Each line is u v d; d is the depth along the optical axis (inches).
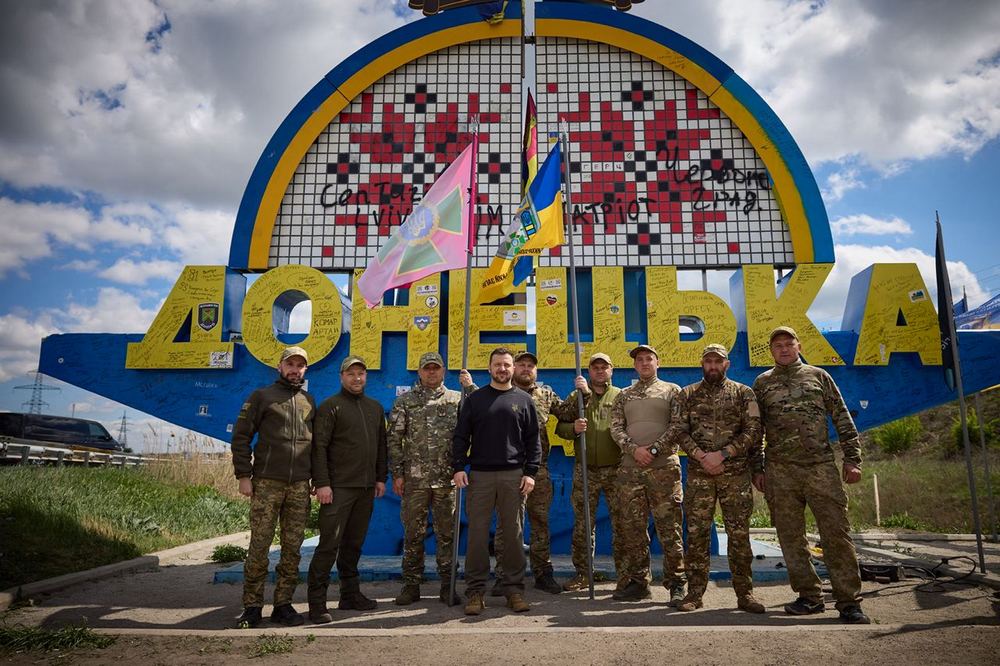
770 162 309.0
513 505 190.7
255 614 173.5
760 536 382.9
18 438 693.3
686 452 191.8
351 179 318.0
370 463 197.3
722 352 194.9
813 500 181.0
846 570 173.9
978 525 233.5
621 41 322.0
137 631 161.6
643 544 203.8
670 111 319.9
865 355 283.9
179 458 505.4
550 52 327.0
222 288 300.0
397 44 325.1
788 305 290.2
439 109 323.3
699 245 307.4
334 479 190.4
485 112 322.7
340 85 322.3
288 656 141.9
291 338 294.4
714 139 317.1
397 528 279.6
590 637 154.1
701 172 314.0
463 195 246.4
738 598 186.7
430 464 206.2
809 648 143.3
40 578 229.0
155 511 370.0
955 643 145.9
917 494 502.6
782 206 305.3
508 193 314.3
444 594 203.0
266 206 312.3
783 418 187.0
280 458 179.8
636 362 212.8
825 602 194.4
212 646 149.9
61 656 142.4
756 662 134.3
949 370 260.4
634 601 199.6
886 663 132.2
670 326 288.0
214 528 375.2
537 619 177.0
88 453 695.1
